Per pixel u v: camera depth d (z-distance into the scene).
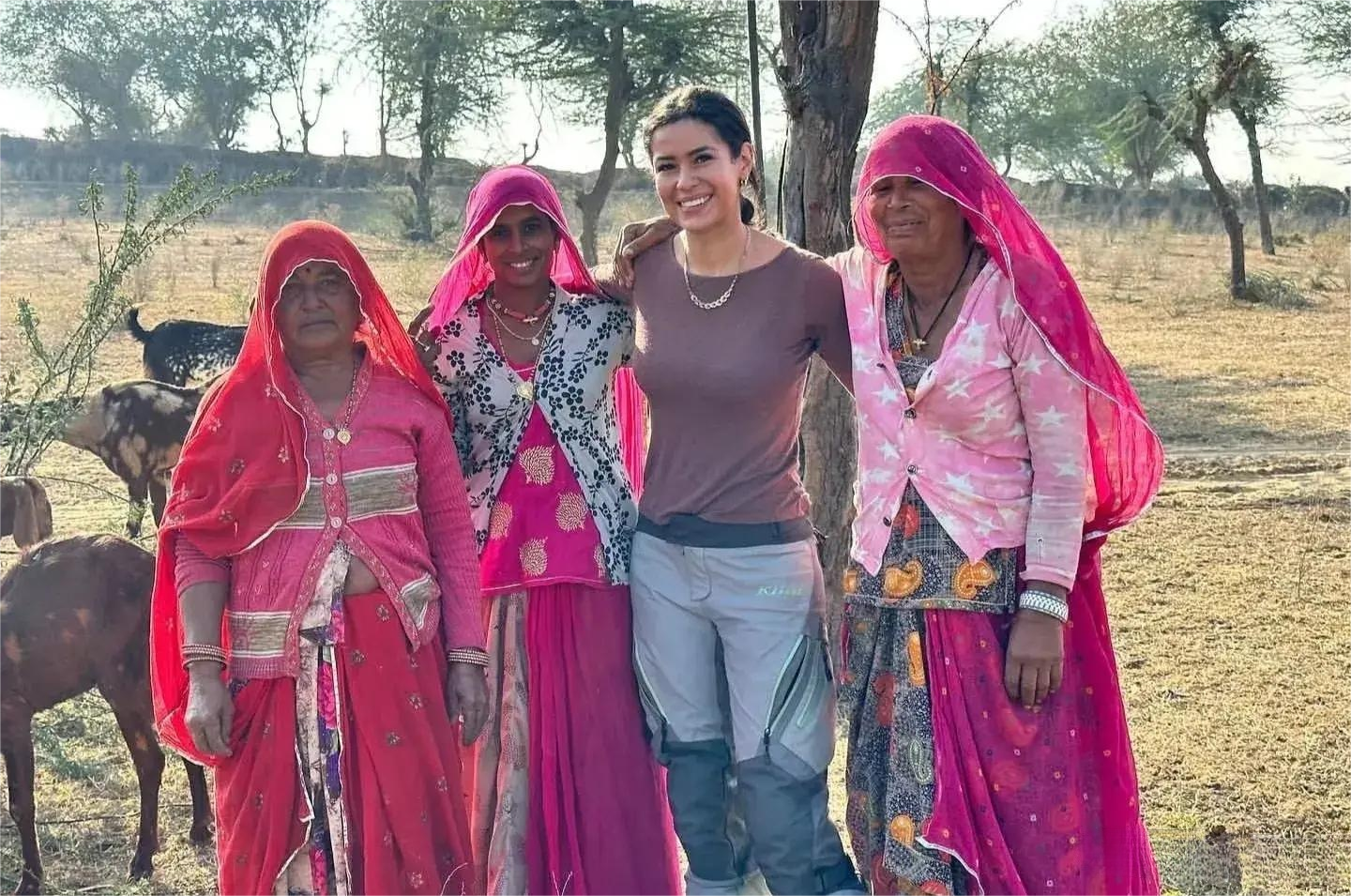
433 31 30.97
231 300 18.11
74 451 10.94
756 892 3.62
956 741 3.07
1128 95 43.53
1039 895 3.06
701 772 3.43
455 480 3.32
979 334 3.01
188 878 4.74
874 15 5.15
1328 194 40.75
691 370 3.30
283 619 3.10
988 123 43.16
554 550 3.46
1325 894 4.36
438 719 3.23
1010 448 3.07
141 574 4.78
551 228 3.48
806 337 3.35
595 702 3.47
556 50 23.05
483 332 3.54
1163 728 5.75
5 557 8.09
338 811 3.12
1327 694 6.09
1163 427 12.29
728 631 3.38
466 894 3.27
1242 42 22.84
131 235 5.77
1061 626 3.02
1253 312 20.39
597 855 3.46
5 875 4.65
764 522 3.36
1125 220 38.50
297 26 45.41
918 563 3.12
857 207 3.19
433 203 35.28
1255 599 7.50
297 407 3.11
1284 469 10.59
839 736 5.78
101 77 45.84
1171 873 4.46
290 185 37.50
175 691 3.29
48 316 14.88
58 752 5.10
